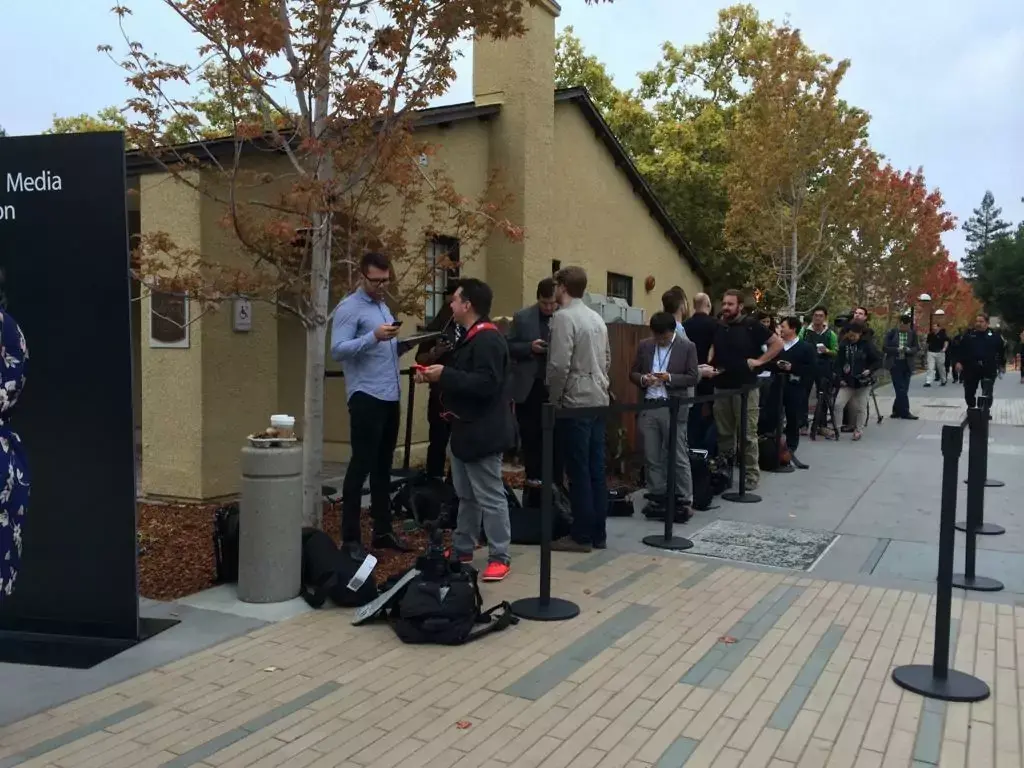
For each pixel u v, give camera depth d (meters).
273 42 5.20
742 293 8.58
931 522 7.36
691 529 7.06
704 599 5.23
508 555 5.68
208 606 4.98
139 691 3.84
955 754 3.33
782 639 4.55
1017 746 3.40
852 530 7.07
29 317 4.37
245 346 7.61
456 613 4.43
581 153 13.20
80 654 4.25
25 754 3.25
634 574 5.75
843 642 4.51
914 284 31.75
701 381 8.44
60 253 4.32
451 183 7.85
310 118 5.87
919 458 10.85
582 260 13.41
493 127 10.63
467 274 10.36
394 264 7.61
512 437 5.48
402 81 5.98
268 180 6.16
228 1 5.04
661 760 3.26
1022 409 17.58
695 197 23.80
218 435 7.40
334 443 9.88
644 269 15.88
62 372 4.38
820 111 18.77
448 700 3.77
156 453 7.48
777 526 7.19
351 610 4.97
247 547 5.02
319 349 6.10
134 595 4.41
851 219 20.34
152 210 7.33
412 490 6.98
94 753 3.26
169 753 3.27
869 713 3.68
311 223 5.88
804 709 3.71
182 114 5.89
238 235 5.73
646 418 7.38
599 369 6.20
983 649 4.43
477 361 5.23
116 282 4.29
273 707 3.69
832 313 26.48
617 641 4.51
